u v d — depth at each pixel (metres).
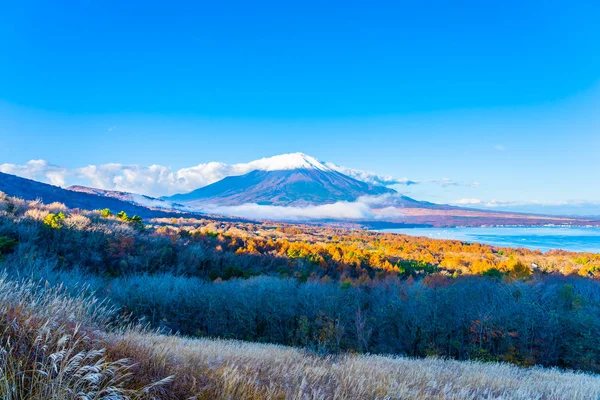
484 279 48.47
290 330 34.50
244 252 61.84
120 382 3.88
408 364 13.34
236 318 34.75
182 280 37.19
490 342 33.03
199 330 32.91
